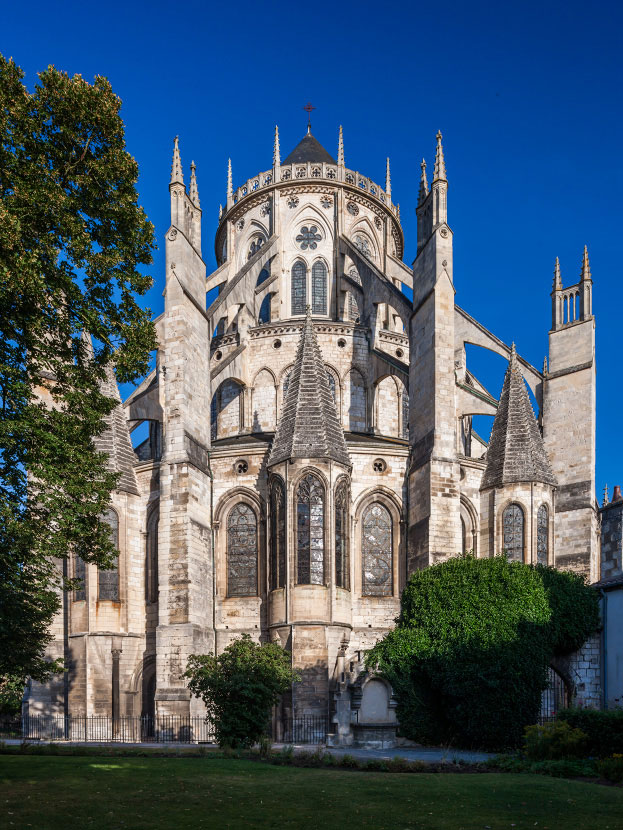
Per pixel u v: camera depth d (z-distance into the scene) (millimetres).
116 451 44438
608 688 35188
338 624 39750
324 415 42156
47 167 24297
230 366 52562
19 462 24359
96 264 25391
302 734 37531
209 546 42812
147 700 42906
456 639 34406
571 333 48969
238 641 33156
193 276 45000
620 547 38031
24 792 18516
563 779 22312
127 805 17344
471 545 46094
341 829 15398
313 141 68625
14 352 23891
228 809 17141
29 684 40875
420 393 43781
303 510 40625
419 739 34969
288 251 59781
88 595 41719
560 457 47844
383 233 63688
